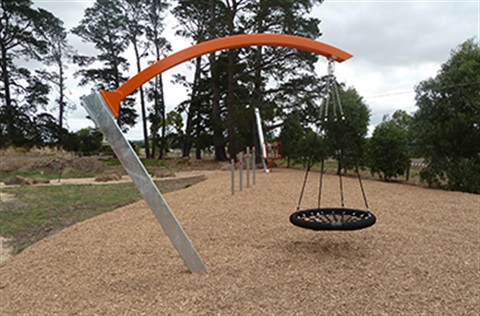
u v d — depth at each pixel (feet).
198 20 87.45
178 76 93.25
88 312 8.15
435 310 7.74
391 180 37.19
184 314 7.72
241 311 7.77
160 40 98.58
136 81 10.14
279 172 45.24
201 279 9.72
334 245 12.82
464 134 29.01
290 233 14.64
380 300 8.21
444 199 23.26
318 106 58.18
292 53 54.49
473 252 11.93
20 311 8.59
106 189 36.37
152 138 101.55
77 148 99.71
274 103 53.98
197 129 96.84
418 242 13.15
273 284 9.17
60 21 100.37
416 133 31.71
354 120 44.91
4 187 37.91
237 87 62.85
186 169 66.28
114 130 9.91
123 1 97.09
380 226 15.70
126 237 15.15
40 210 24.82
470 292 8.67
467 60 30.22
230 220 17.19
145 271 10.81
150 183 10.11
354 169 43.21
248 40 11.00
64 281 10.43
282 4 50.65
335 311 7.70
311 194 24.75
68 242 14.94
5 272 11.84
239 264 10.84
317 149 44.27
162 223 10.23
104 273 10.86
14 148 73.72
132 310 8.07
